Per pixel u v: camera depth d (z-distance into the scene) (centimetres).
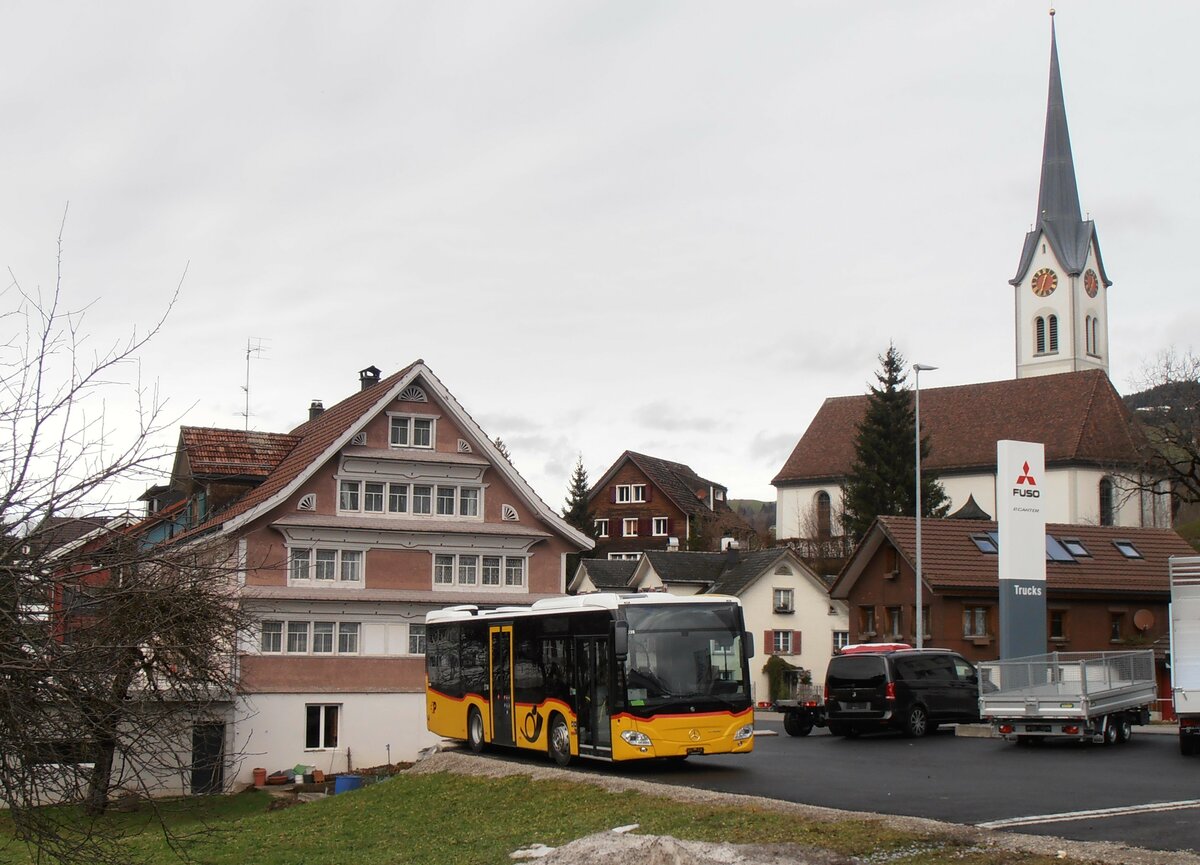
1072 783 2120
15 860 1811
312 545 4691
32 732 1020
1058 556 5241
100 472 1066
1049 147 12356
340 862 1978
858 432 9294
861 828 1611
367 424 4853
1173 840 1487
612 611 2420
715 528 10531
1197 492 5903
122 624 1117
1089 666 2916
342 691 4616
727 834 1667
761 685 7200
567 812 2047
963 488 9419
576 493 12812
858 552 5391
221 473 5038
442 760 2730
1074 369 12012
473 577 4972
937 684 3484
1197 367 5909
